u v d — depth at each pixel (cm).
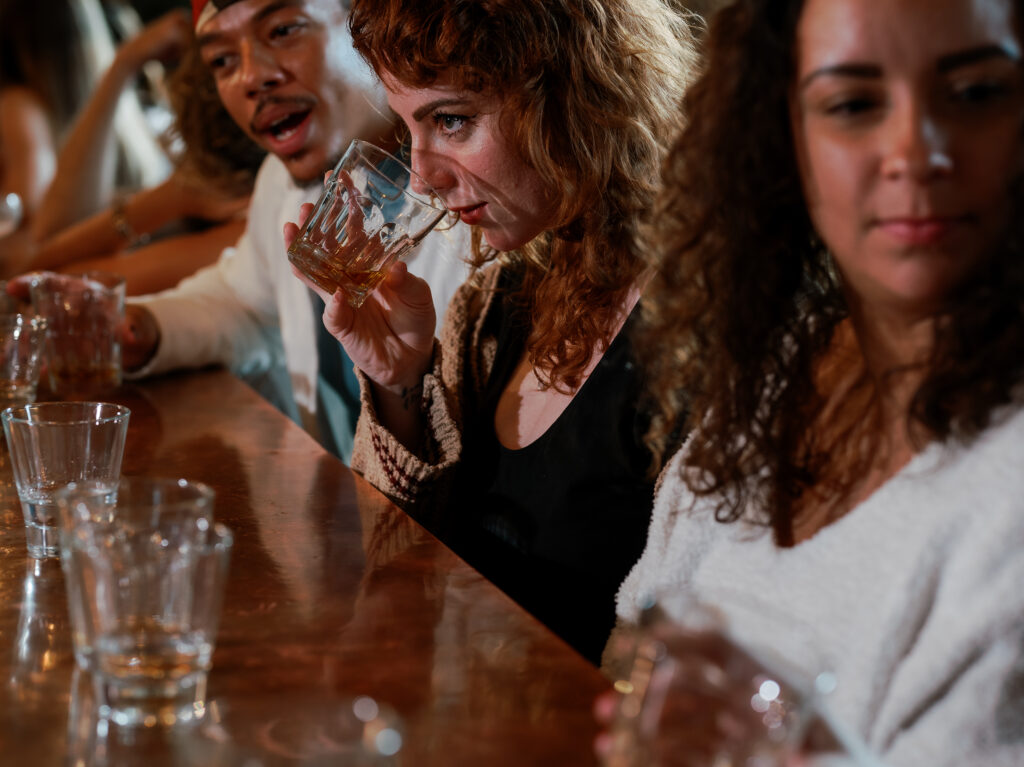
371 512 119
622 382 125
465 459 143
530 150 126
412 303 146
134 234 282
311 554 106
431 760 71
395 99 131
